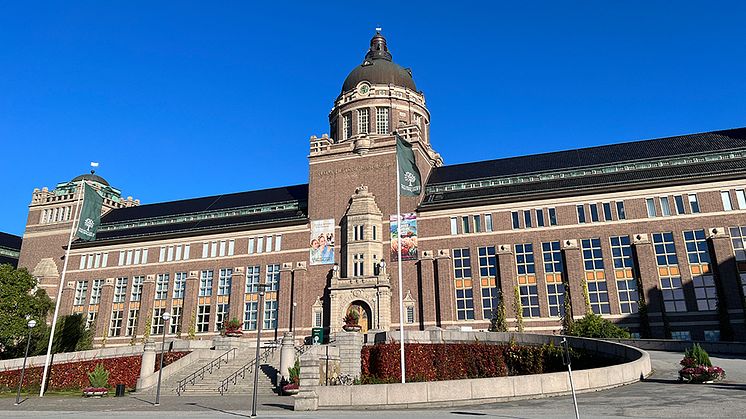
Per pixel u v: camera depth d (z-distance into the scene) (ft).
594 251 177.58
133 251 236.84
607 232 177.78
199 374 134.21
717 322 159.63
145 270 231.30
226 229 222.48
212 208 248.11
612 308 170.19
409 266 193.06
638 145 205.87
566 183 192.95
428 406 79.97
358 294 188.65
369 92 239.91
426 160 220.64
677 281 167.12
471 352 123.95
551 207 186.19
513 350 119.24
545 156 218.18
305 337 191.31
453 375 123.75
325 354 126.00
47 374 153.38
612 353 102.12
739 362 104.12
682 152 189.67
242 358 143.95
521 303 179.32
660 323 163.02
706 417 59.21
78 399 119.14
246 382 126.21
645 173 185.57
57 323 216.74
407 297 189.26
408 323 186.50
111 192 282.56
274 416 75.31
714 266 163.84
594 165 195.62
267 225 217.36
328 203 209.97
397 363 127.85
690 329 161.58
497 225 189.37
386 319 183.83
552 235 182.91
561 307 175.22
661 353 122.11
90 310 233.35
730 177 170.09
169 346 154.20
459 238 191.52
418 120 244.63
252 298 211.00
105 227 256.11
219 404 98.58
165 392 126.41
